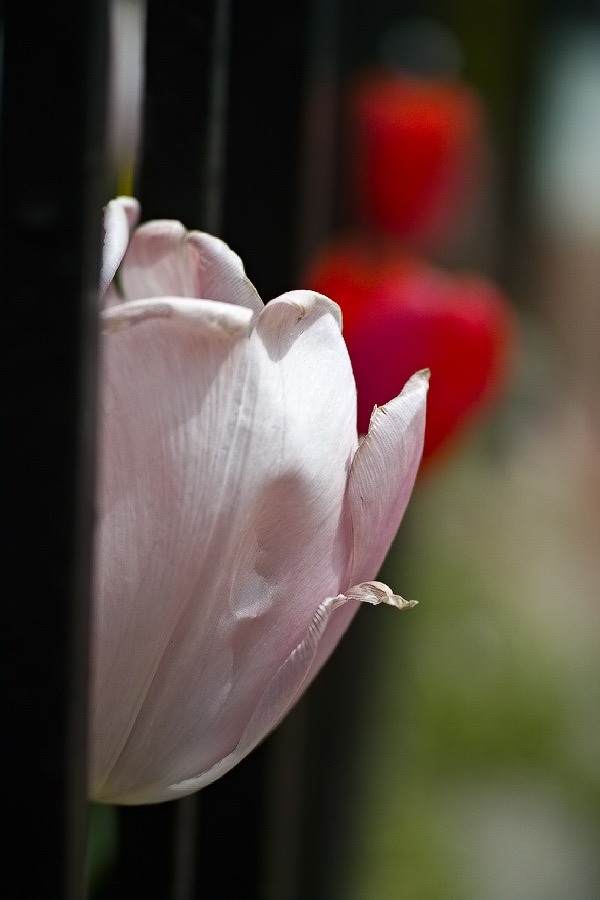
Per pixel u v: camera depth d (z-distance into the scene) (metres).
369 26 0.85
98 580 0.39
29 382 0.37
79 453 0.37
